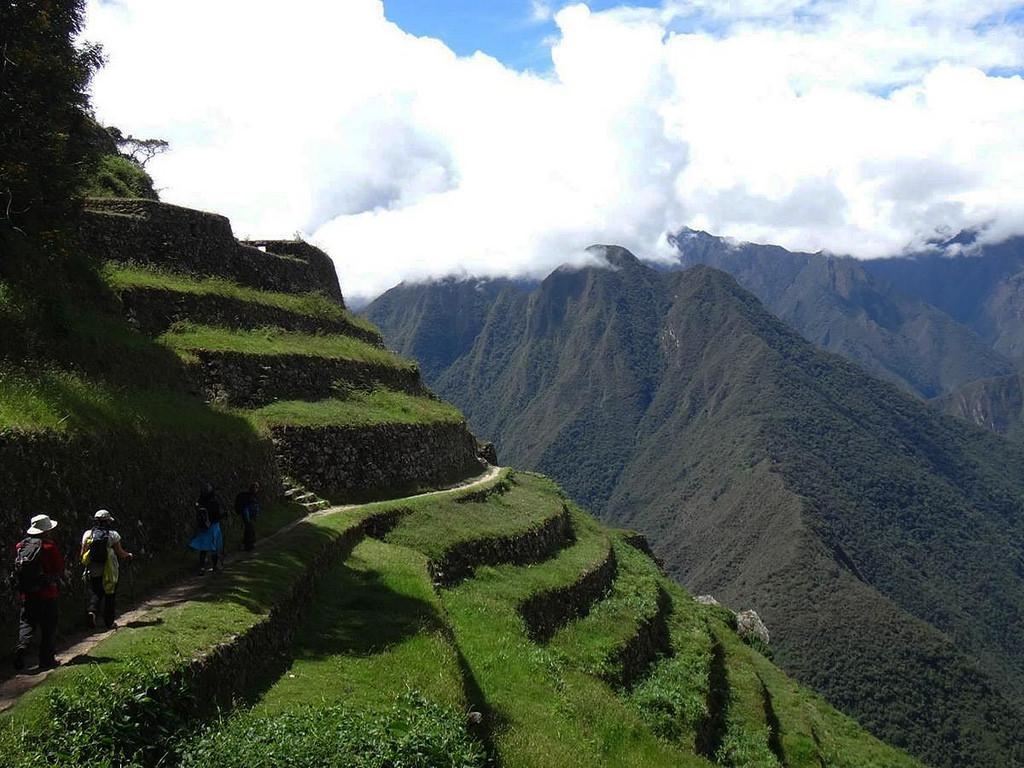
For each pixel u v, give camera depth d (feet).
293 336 131.13
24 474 45.03
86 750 30.91
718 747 89.04
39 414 50.08
